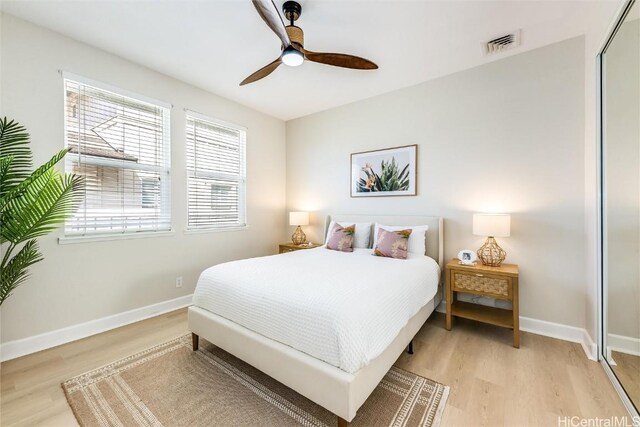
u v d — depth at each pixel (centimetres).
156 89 283
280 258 263
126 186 266
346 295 153
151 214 284
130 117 268
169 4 190
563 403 154
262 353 161
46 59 217
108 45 239
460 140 286
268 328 161
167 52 250
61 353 208
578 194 229
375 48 243
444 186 296
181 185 306
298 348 146
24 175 189
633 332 155
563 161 235
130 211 268
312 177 412
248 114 383
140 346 219
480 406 152
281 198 436
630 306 158
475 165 278
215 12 198
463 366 191
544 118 243
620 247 169
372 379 144
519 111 254
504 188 262
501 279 225
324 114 396
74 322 230
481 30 219
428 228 293
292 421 143
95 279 243
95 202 245
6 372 183
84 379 176
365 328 139
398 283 188
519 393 162
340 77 296
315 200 410
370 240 328
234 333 178
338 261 250
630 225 158
